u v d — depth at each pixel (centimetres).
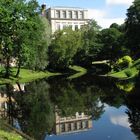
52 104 4812
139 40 11088
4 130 2467
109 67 10731
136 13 11212
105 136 3039
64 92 6094
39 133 3148
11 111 4216
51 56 11312
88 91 6153
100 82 7712
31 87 6950
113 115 3984
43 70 10875
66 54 11325
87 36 12400
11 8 6456
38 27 7406
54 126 3462
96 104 4775
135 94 5494
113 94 5625
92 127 3431
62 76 9962
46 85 7350
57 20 17150
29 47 7631
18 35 7169
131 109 4297
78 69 11856
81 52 12106
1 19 6225
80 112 4262
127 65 9531
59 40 11294
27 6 6812
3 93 6000
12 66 10025
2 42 6944
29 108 4472
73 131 3262
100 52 11719
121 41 11075
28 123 3541
